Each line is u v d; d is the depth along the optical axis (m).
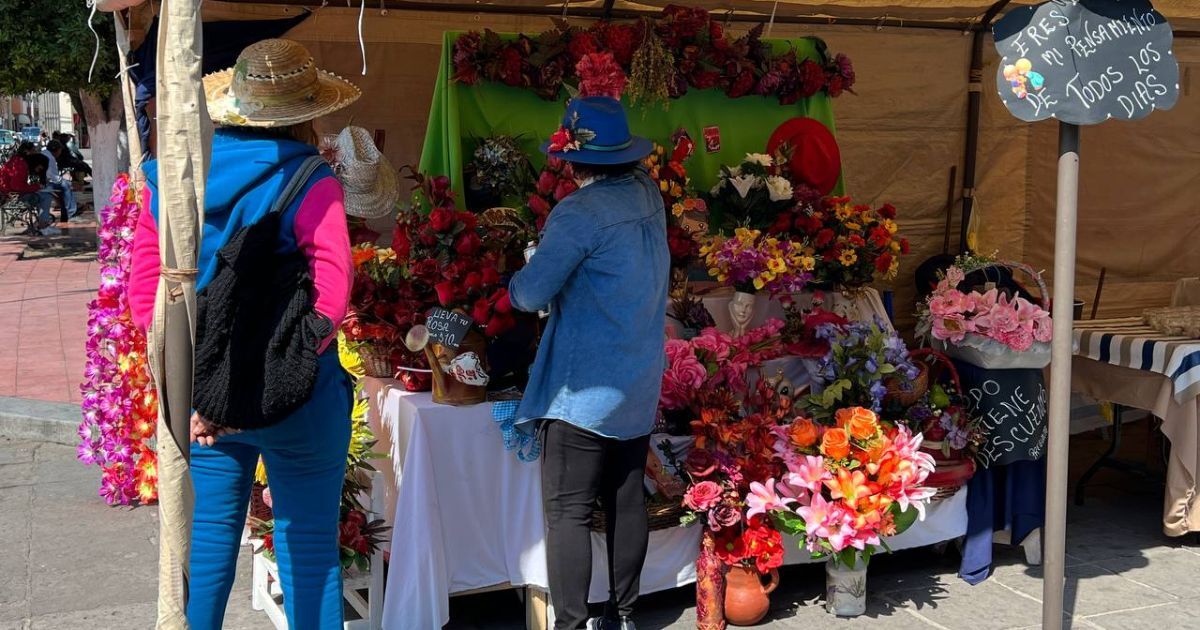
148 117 4.31
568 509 3.39
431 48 4.80
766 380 3.95
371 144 4.13
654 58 4.57
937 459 4.07
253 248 2.48
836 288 4.74
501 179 4.34
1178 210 6.44
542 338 3.42
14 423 6.30
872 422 3.73
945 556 4.50
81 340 9.38
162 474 2.15
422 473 3.43
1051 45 3.06
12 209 18.98
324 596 2.74
